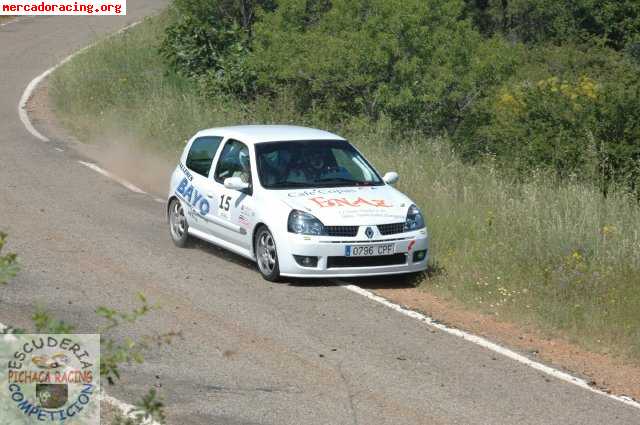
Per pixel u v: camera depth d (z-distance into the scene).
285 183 16.53
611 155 22.30
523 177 23.05
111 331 12.80
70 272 15.95
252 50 34.75
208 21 37.00
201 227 17.84
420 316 14.10
